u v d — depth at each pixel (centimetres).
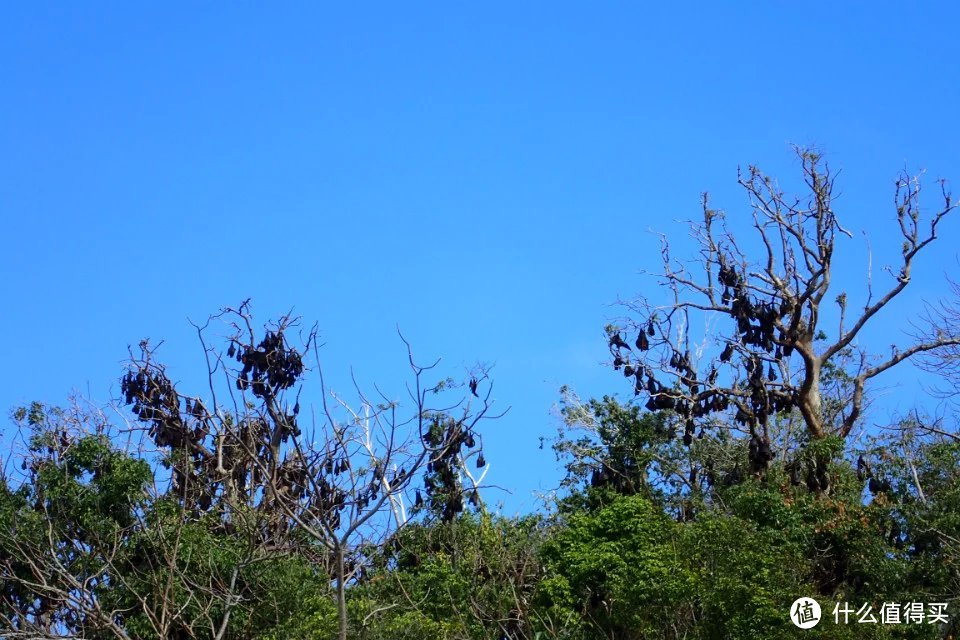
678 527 2650
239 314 2825
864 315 3594
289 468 2328
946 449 2881
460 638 2416
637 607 2470
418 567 2819
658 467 3497
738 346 3544
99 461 2784
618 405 3506
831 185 3606
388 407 1988
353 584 2773
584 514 2845
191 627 2391
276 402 2236
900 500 2811
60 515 2670
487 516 2961
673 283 3628
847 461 3303
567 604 2608
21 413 2884
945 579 2536
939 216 3559
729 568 2402
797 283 3600
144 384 3023
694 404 3441
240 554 2589
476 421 2036
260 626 2550
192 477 2872
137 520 2670
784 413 3672
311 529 1953
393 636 2267
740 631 2278
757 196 3647
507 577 2773
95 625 2461
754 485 2778
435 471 2983
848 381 3950
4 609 2594
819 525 2675
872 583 2580
